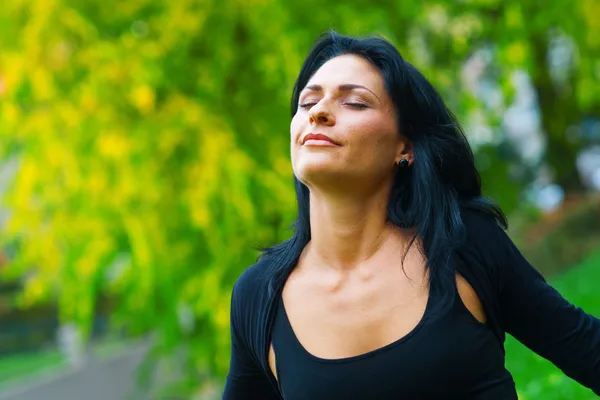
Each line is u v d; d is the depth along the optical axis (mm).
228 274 11234
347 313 2592
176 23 10672
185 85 11250
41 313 27359
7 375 22406
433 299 2535
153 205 10836
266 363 2781
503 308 2709
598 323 2715
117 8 11188
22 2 10891
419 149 2760
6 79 10664
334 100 2678
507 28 12461
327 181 2633
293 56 10438
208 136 10711
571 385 6391
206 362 12227
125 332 15414
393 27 12125
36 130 10617
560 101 20562
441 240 2602
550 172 23516
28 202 11125
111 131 10539
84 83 10672
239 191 10453
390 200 2734
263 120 11484
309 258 2779
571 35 13250
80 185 10555
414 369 2477
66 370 19875
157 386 15812
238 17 11023
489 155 16062
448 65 13883
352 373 2514
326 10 11266
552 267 19875
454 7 12625
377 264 2650
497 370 2584
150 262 10500
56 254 11227
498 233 2725
